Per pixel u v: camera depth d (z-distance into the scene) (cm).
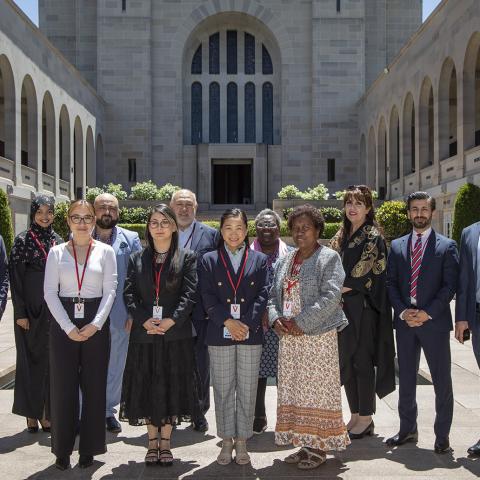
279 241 710
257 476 512
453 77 2798
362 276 598
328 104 3903
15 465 542
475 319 573
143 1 3869
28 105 2608
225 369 547
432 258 581
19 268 635
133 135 3869
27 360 630
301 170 3941
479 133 2959
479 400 730
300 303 539
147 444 603
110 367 672
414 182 2888
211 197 3881
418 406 711
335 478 505
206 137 4053
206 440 615
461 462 538
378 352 608
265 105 4088
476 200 1769
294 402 537
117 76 3869
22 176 2453
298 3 3950
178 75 3928
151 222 551
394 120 3244
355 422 624
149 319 543
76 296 552
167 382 539
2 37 2198
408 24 4316
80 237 558
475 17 2083
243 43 4069
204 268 564
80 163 3316
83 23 4097
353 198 609
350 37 3903
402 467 527
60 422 530
